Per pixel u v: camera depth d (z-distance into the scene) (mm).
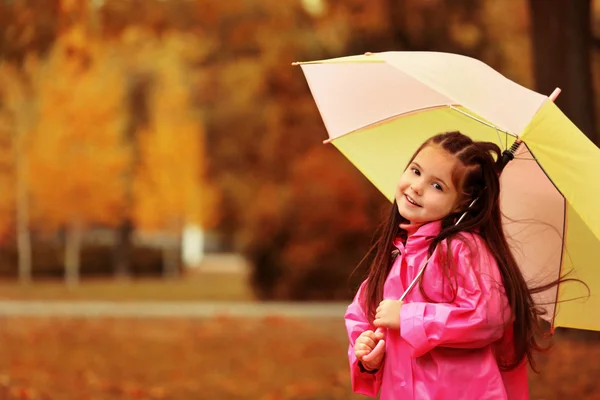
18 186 52594
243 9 29344
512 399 5488
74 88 49219
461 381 5117
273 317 26203
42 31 16453
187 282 57562
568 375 12969
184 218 61719
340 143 6531
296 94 35844
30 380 13758
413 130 6449
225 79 44188
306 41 33000
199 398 12695
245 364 16703
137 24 21922
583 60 16859
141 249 67062
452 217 5402
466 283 5090
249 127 43531
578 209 5086
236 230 43656
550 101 5273
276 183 35781
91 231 79812
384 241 5594
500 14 24516
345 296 34688
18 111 50000
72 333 22969
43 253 61625
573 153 5152
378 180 6535
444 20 24484
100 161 51406
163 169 57062
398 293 5406
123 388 13234
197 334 22703
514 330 5324
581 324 6109
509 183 6082
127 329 24297
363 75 6316
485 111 5059
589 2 17031
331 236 34094
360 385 5594
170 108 57000
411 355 5219
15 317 28375
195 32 25391
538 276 6039
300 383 13844
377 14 24516
